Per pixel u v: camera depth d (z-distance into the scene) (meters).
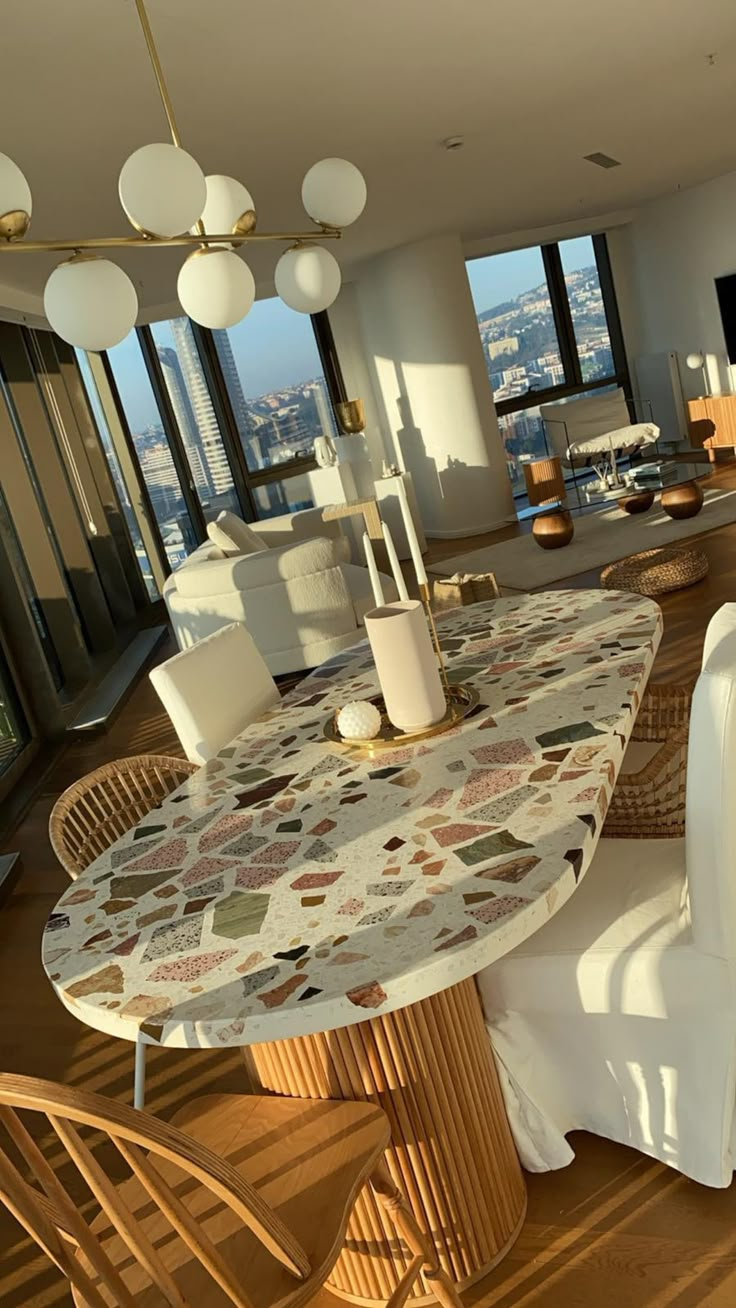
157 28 3.13
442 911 1.42
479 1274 1.69
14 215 1.65
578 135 6.24
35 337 7.11
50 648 6.22
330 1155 1.43
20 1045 2.71
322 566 5.35
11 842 4.29
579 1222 1.76
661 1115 1.77
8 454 5.97
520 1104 1.82
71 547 7.00
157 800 2.34
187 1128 1.56
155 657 7.07
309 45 3.61
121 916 1.64
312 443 9.76
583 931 1.75
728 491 8.06
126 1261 1.33
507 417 10.59
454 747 1.99
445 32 3.86
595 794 1.65
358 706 2.13
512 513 9.29
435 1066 1.60
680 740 2.16
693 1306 1.55
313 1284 1.22
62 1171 2.19
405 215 7.25
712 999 1.65
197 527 9.20
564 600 2.90
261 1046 1.60
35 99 3.44
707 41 4.99
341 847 1.70
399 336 9.12
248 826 1.87
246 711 2.62
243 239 2.09
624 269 10.91
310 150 4.93
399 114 4.75
